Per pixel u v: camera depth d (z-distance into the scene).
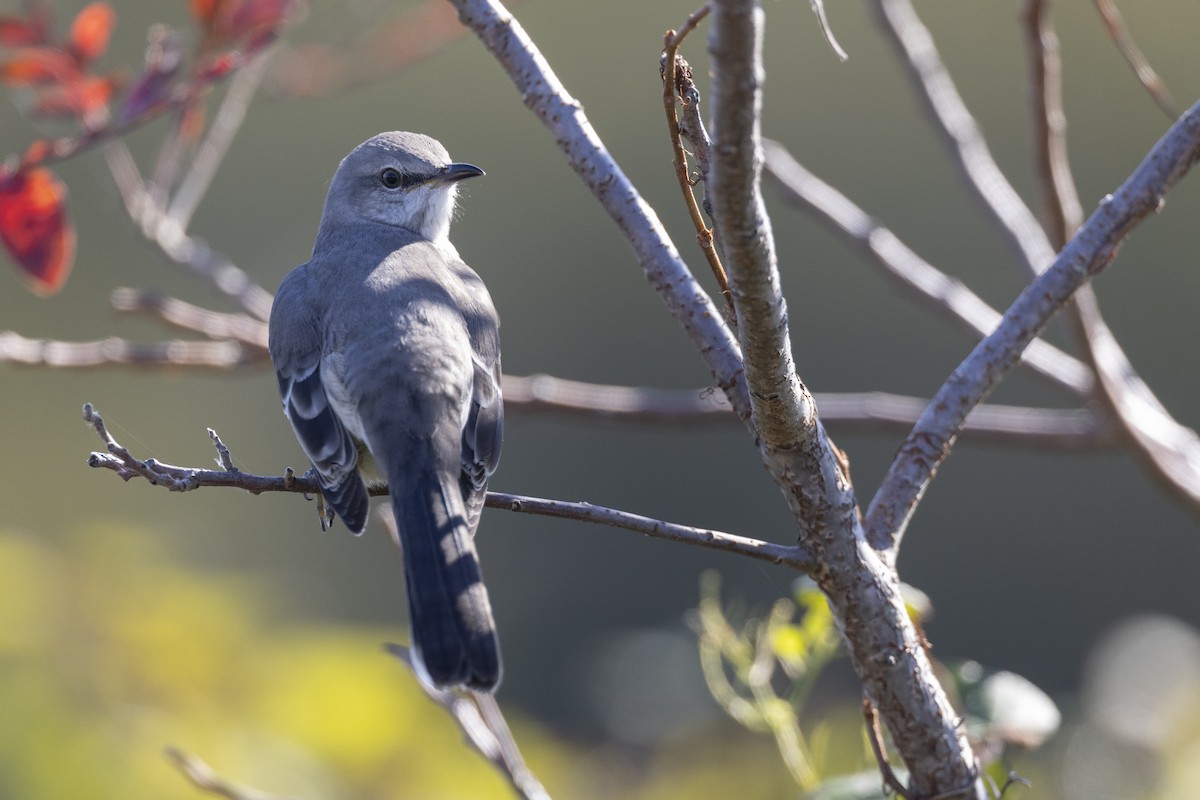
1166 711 10.58
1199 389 23.28
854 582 5.66
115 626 9.80
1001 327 6.18
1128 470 23.20
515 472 24.19
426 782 9.71
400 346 7.94
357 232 9.39
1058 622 22.95
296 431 8.10
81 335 23.92
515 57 6.35
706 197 5.56
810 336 24.31
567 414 9.51
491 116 26.44
